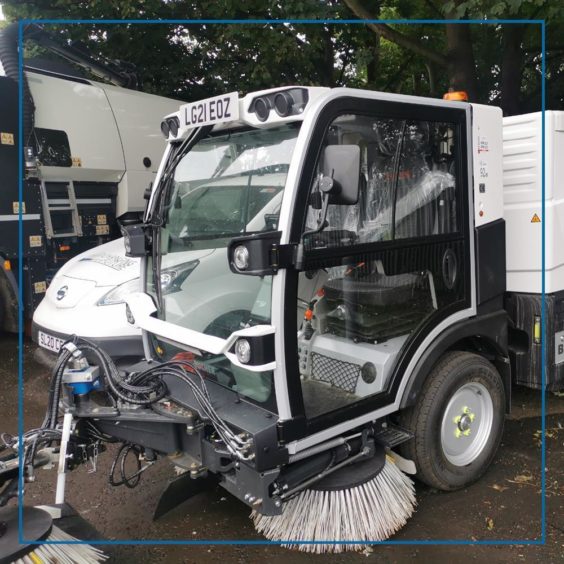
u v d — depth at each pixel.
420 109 2.79
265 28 7.43
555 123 3.49
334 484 2.72
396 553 2.76
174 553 2.80
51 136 5.63
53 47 6.66
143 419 2.57
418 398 2.98
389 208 2.78
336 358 2.80
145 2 7.51
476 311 3.21
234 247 2.31
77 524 2.45
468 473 3.25
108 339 4.08
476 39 9.27
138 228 3.12
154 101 6.75
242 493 2.45
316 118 2.35
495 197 3.26
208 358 2.80
